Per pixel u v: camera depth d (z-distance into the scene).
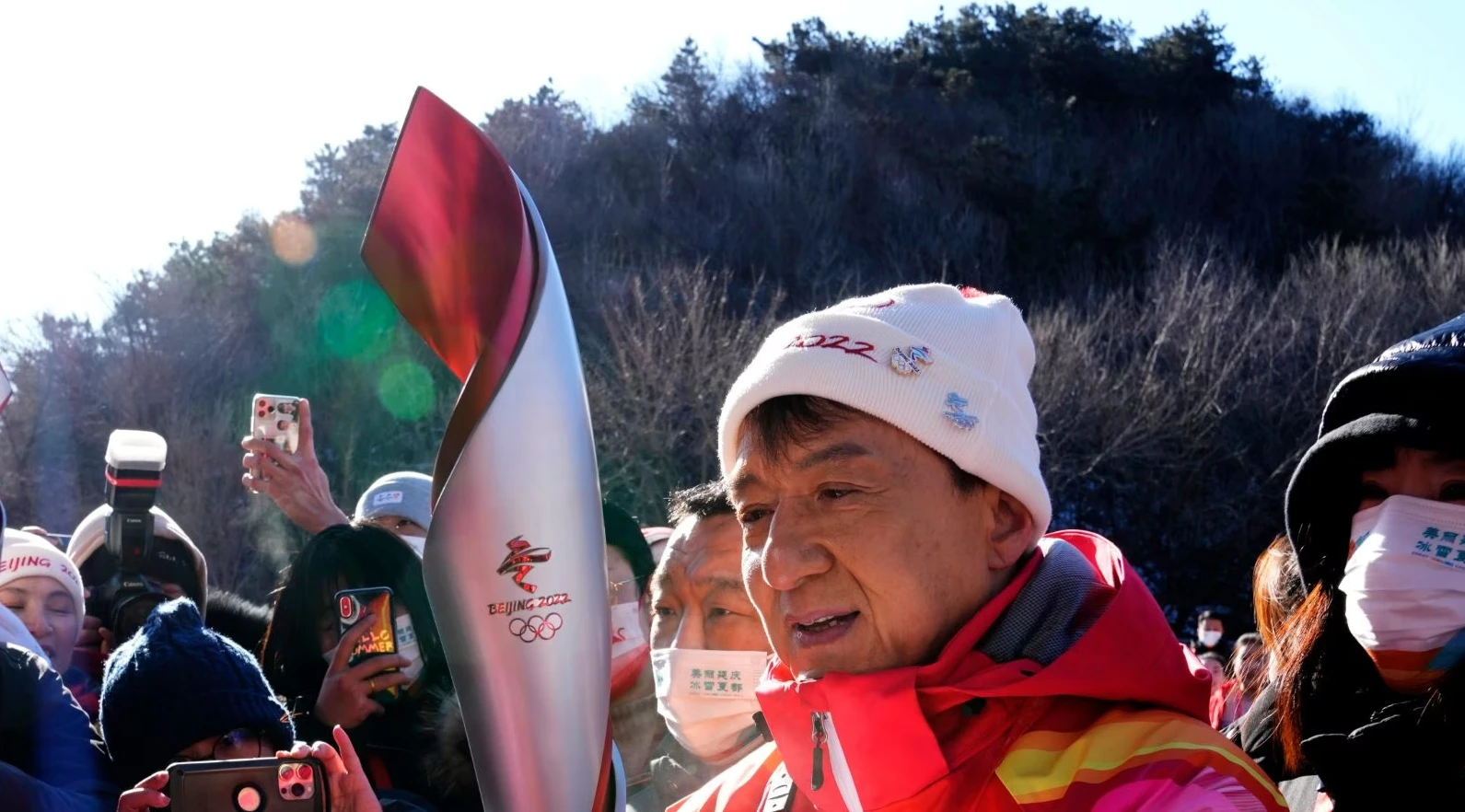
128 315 27.53
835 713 1.66
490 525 1.57
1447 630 1.95
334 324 27.44
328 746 2.25
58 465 24.64
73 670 3.73
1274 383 24.53
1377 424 2.01
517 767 1.58
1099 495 23.59
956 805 1.63
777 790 1.88
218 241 29.91
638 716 3.31
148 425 25.11
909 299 1.77
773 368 1.72
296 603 3.36
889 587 1.67
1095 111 47.06
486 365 1.62
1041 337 23.98
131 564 3.92
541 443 1.59
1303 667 2.16
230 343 27.69
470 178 1.69
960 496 1.71
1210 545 23.41
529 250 1.64
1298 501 2.13
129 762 2.61
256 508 20.73
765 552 1.71
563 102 39.38
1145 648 1.64
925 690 1.64
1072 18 48.84
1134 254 33.28
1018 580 1.74
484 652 1.57
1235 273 28.58
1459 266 27.06
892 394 1.67
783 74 43.75
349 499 23.14
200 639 2.68
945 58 48.75
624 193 36.28
